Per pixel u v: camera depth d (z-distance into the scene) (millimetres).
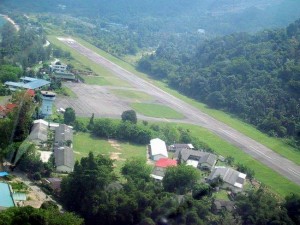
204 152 86812
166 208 56719
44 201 61125
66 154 75688
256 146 99250
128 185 61781
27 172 69688
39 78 125938
